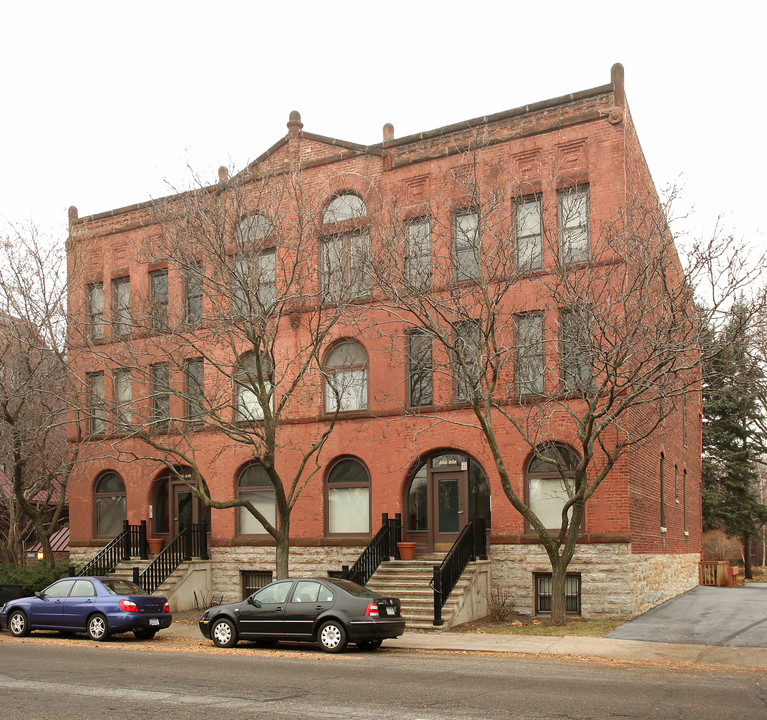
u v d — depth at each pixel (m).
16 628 18.77
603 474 18.12
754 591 27.53
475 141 20.75
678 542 26.97
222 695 10.70
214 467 26.03
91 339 25.06
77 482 28.95
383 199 23.92
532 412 20.95
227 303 22.91
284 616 15.89
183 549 25.14
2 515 30.52
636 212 20.72
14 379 25.58
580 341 17.89
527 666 13.59
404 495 23.12
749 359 21.50
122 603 17.70
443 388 22.58
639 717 9.28
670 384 18.72
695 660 14.43
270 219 21.97
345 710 9.70
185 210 21.09
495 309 21.61
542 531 18.59
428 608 19.14
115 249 28.89
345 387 22.80
